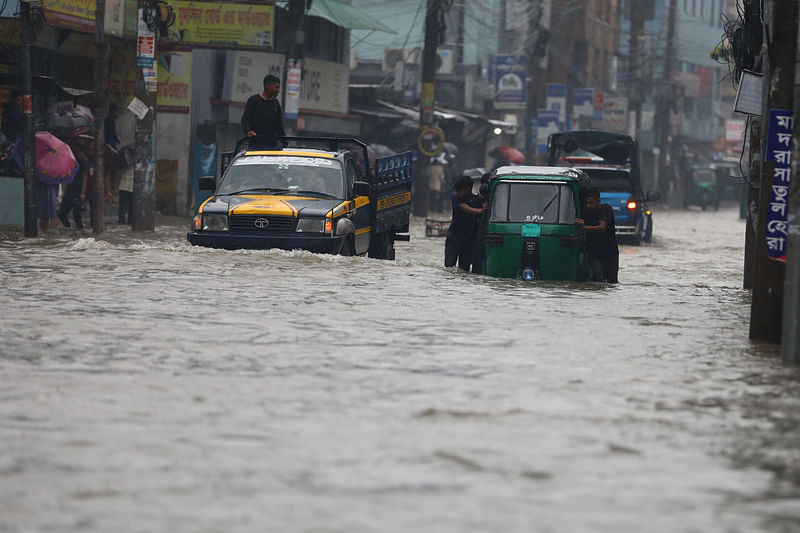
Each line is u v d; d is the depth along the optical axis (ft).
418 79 444.96
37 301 103.60
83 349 78.02
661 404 63.41
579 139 328.70
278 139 171.53
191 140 315.37
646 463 49.90
